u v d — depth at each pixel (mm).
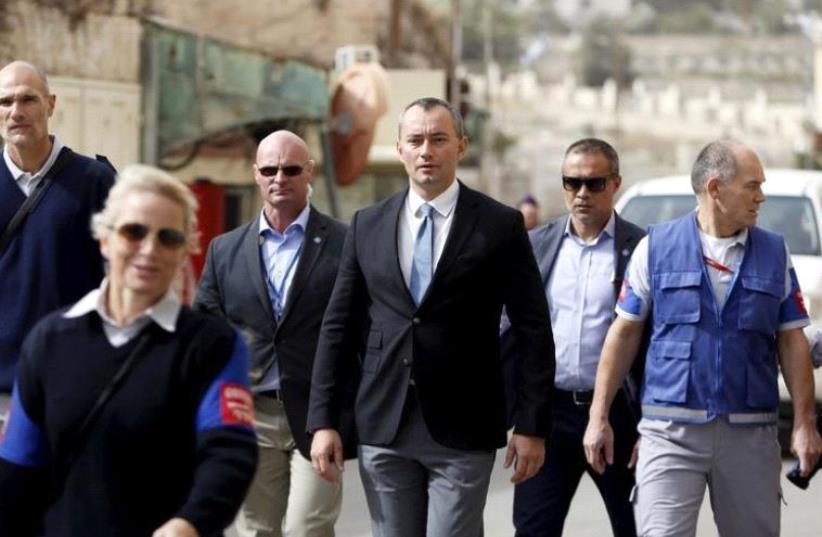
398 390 8828
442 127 8781
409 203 8930
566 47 199625
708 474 9109
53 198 8648
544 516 10234
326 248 10062
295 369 9945
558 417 10266
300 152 10062
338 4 42594
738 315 9000
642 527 9125
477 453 8844
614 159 10328
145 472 6195
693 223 9125
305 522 9820
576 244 10383
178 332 6238
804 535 13391
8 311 8609
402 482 8938
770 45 195250
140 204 6195
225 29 41219
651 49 199000
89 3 21922
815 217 17625
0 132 8656
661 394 9078
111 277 6309
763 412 9070
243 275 10109
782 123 138875
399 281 8820
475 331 8844
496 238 8812
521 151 140500
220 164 26688
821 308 16797
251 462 6191
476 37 193375
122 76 22641
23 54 20938
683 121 142375
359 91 29938
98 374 6207
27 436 6336
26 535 6418
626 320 9305
